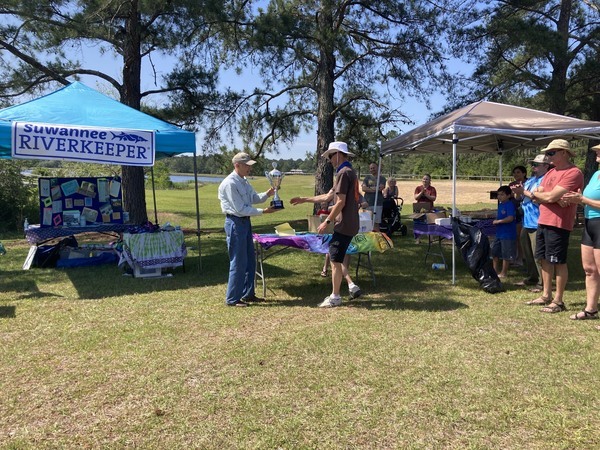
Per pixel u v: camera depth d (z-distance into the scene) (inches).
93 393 125.0
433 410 114.9
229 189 199.6
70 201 322.3
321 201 208.1
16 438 104.7
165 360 145.3
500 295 217.9
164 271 279.9
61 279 259.9
